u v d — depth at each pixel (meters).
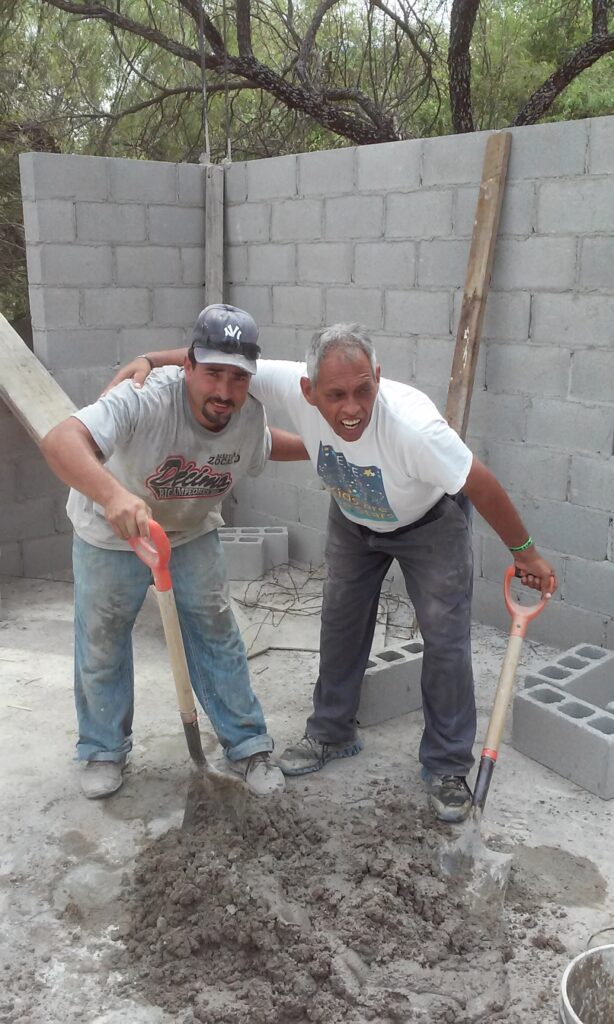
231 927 2.41
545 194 4.04
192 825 2.84
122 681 3.22
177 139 9.20
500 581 4.60
